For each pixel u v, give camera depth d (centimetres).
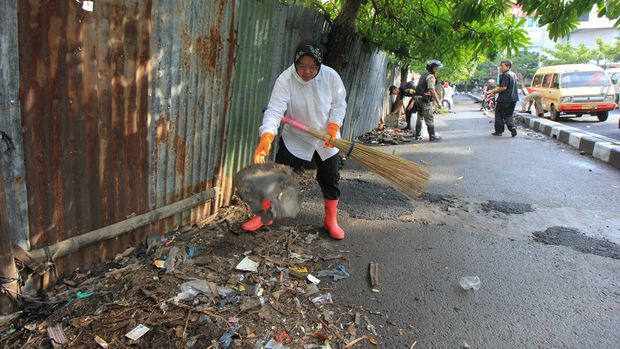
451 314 281
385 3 666
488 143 962
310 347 243
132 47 277
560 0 465
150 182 320
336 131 347
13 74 214
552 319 278
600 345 254
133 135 294
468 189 566
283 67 509
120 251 311
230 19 375
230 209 425
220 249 344
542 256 366
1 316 235
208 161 387
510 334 263
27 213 238
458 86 6706
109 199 287
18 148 225
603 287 318
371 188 549
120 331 239
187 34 325
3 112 213
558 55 4916
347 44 590
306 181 561
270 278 307
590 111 1595
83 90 251
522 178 631
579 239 403
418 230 416
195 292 278
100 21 252
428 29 663
